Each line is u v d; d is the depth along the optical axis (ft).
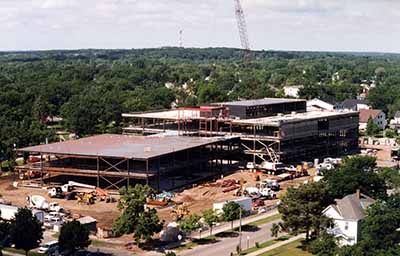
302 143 579.07
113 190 435.94
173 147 465.88
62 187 431.43
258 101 654.12
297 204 295.28
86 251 290.15
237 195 422.00
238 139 542.57
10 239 283.38
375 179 339.57
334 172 352.08
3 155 510.99
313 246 272.92
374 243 248.11
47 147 472.03
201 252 289.53
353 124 654.12
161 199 396.78
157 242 307.58
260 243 303.27
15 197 413.80
